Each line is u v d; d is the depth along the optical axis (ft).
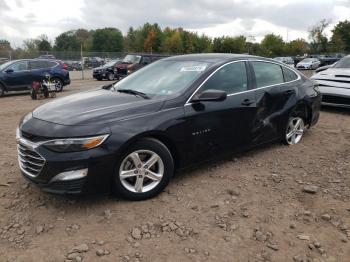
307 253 10.73
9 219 12.20
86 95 15.44
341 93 29.19
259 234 11.51
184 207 13.05
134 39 279.28
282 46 276.41
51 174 11.84
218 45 257.55
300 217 12.64
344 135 23.36
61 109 13.55
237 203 13.48
